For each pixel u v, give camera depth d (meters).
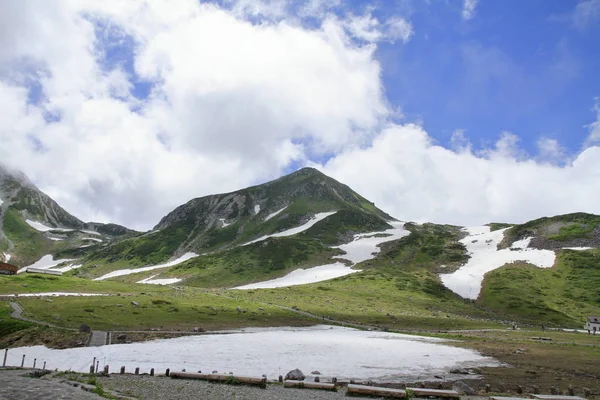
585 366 58.38
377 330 110.25
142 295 138.50
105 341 73.38
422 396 38.16
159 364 55.69
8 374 42.78
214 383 41.88
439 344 82.12
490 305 171.88
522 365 59.00
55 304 106.25
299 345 76.38
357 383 44.00
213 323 103.81
